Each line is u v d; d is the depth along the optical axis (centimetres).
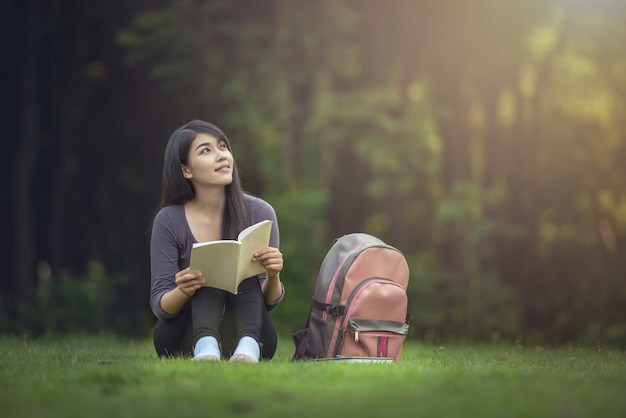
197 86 2073
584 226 2717
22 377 532
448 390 464
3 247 2366
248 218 716
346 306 688
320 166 2206
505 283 2569
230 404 421
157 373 523
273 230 723
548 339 2230
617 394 469
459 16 2344
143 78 2258
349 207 2547
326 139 2155
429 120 2283
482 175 2628
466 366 635
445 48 2377
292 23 2114
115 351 848
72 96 2270
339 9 2142
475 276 2400
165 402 428
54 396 456
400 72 2395
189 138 697
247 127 2122
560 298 2394
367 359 657
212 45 2047
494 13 2355
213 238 702
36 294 1917
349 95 2169
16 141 2309
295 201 2080
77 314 1870
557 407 416
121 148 2388
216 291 650
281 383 492
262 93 2050
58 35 2278
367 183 2419
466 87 2488
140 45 2044
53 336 1365
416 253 2603
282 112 2069
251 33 2056
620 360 798
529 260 2561
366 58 2319
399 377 521
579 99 2698
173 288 684
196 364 569
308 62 2142
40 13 2225
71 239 2430
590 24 2408
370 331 682
